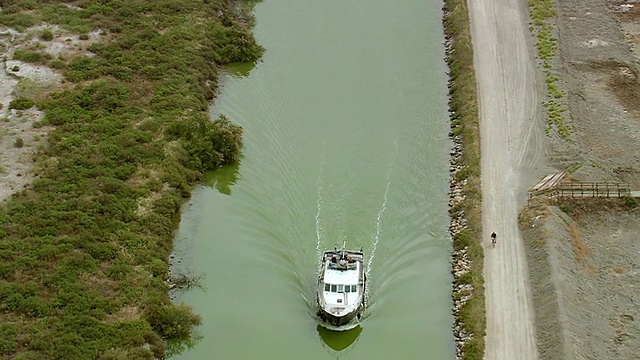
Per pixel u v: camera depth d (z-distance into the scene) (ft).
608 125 220.02
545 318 160.56
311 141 218.38
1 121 224.33
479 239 183.11
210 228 195.62
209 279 180.55
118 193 199.52
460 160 211.00
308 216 193.06
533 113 225.15
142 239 187.32
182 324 167.73
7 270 173.27
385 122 226.99
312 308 171.32
